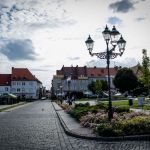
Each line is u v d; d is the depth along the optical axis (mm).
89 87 130500
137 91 96125
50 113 42281
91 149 13156
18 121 28984
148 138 15609
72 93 120438
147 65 58156
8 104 87188
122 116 22062
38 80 173250
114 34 19953
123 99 81312
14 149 13383
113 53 20344
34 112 45156
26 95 145750
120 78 104562
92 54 20719
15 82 144625
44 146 14211
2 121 29047
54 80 154125
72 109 36344
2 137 17406
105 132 16016
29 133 19344
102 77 151750
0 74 147250
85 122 21797
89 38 20766
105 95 106250
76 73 154125
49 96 194500
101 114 23031
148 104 47000
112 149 12984
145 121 16656
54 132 19844
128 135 15945
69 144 14688
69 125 22656
